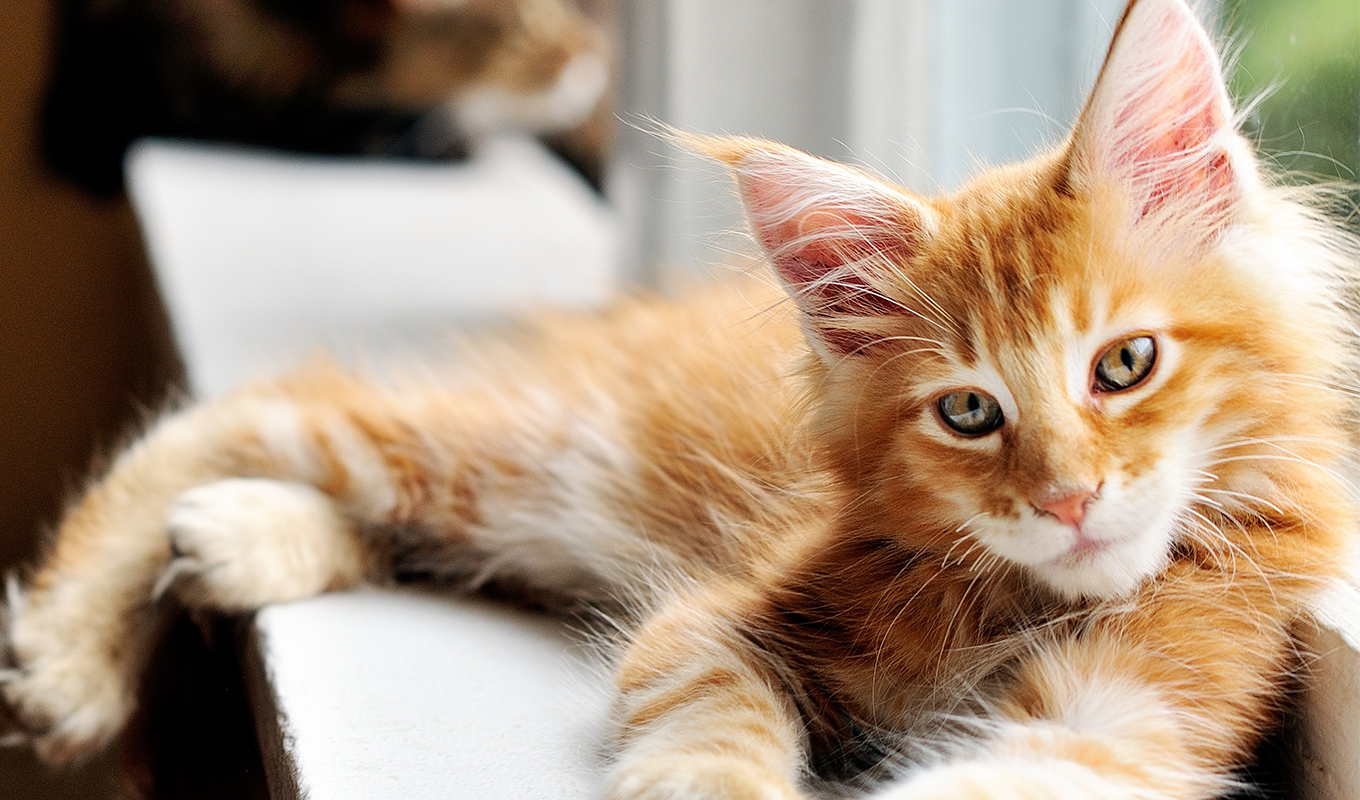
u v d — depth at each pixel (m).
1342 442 0.57
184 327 0.94
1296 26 0.61
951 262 0.57
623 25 0.95
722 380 0.67
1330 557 0.56
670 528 0.67
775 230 0.58
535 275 1.11
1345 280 0.58
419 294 1.05
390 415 0.71
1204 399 0.55
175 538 0.66
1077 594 0.56
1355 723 0.53
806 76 0.82
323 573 0.68
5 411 1.54
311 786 0.56
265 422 0.71
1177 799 0.52
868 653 0.58
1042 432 0.55
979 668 0.57
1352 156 0.60
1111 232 0.56
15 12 1.48
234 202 1.31
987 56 0.75
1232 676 0.54
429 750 0.57
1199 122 0.56
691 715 0.56
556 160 1.65
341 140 1.60
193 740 0.69
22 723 0.68
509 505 0.69
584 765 0.57
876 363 0.58
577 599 0.69
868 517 0.59
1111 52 0.56
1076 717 0.54
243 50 1.51
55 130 1.50
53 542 0.73
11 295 1.52
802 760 0.56
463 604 0.69
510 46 1.53
